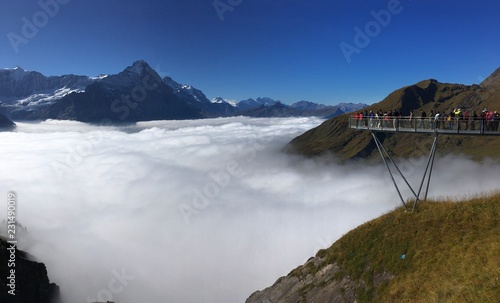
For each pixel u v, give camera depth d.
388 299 25.66
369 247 32.38
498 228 24.97
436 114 33.00
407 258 27.92
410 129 33.03
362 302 28.08
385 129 35.03
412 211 32.94
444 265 24.50
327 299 31.33
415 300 23.00
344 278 32.03
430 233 28.78
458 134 29.77
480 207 28.58
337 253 35.50
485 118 29.58
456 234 27.02
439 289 21.77
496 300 17.41
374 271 29.62
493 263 20.61
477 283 19.72
